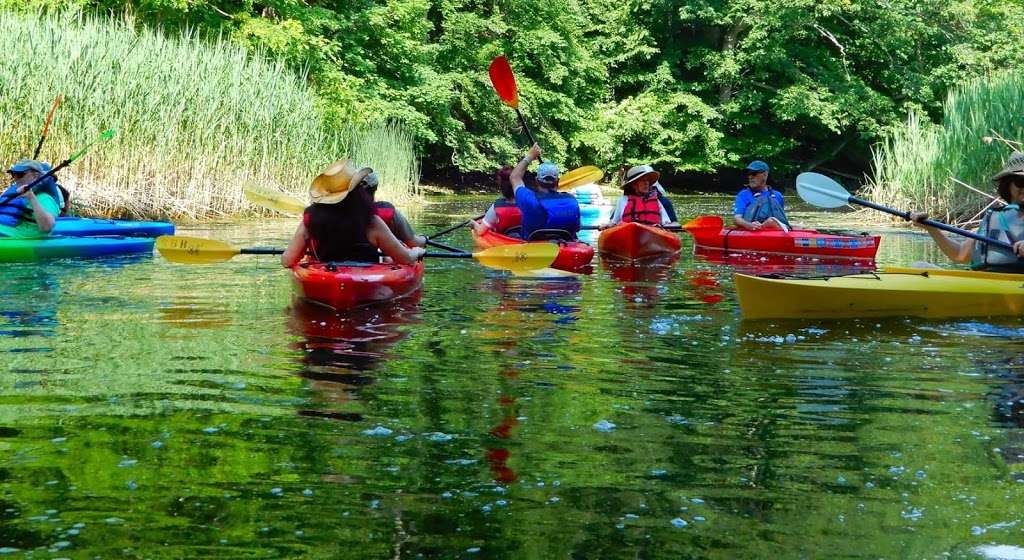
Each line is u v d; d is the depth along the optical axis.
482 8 27.92
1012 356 5.02
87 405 3.96
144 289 7.20
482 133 27.92
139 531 2.74
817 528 2.79
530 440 3.56
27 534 2.71
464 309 6.49
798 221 16.06
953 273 6.46
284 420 3.78
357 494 3.03
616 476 3.20
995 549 2.65
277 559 2.58
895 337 5.51
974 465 3.30
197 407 3.95
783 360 4.91
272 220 14.91
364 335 5.52
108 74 13.40
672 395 4.21
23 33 12.65
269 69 17.34
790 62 30.25
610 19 31.62
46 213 8.98
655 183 11.22
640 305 6.71
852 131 32.50
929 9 29.48
